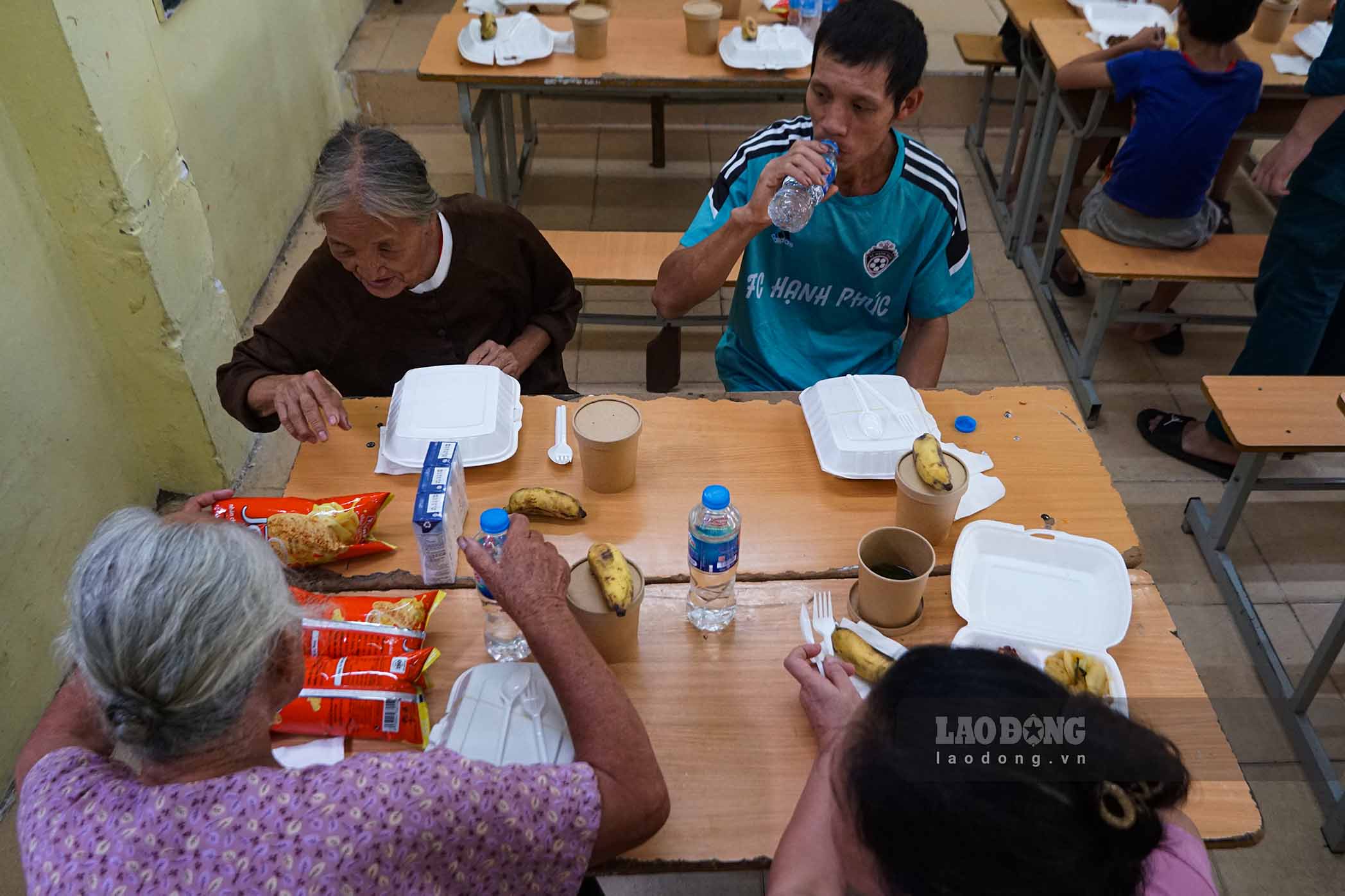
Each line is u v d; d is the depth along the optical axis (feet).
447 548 4.62
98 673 2.90
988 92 13.58
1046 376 10.71
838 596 4.72
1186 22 8.91
